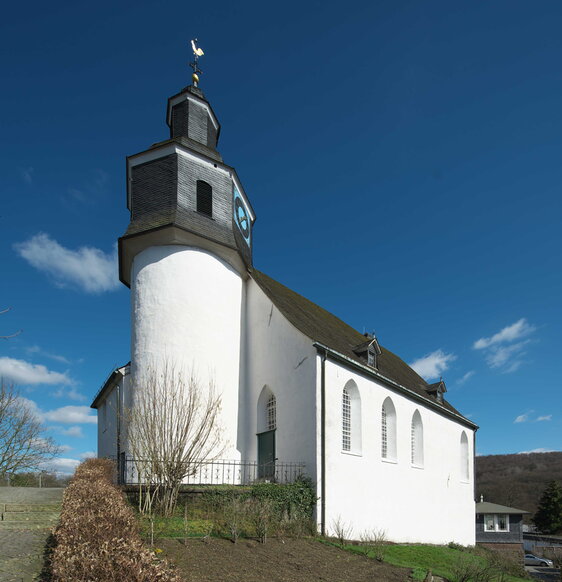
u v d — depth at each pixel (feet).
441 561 57.72
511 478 335.67
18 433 112.78
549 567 147.54
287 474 60.18
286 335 65.26
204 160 71.41
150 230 65.67
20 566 26.78
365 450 67.62
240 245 73.92
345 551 47.85
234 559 36.47
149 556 20.42
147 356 63.31
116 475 55.77
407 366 119.96
